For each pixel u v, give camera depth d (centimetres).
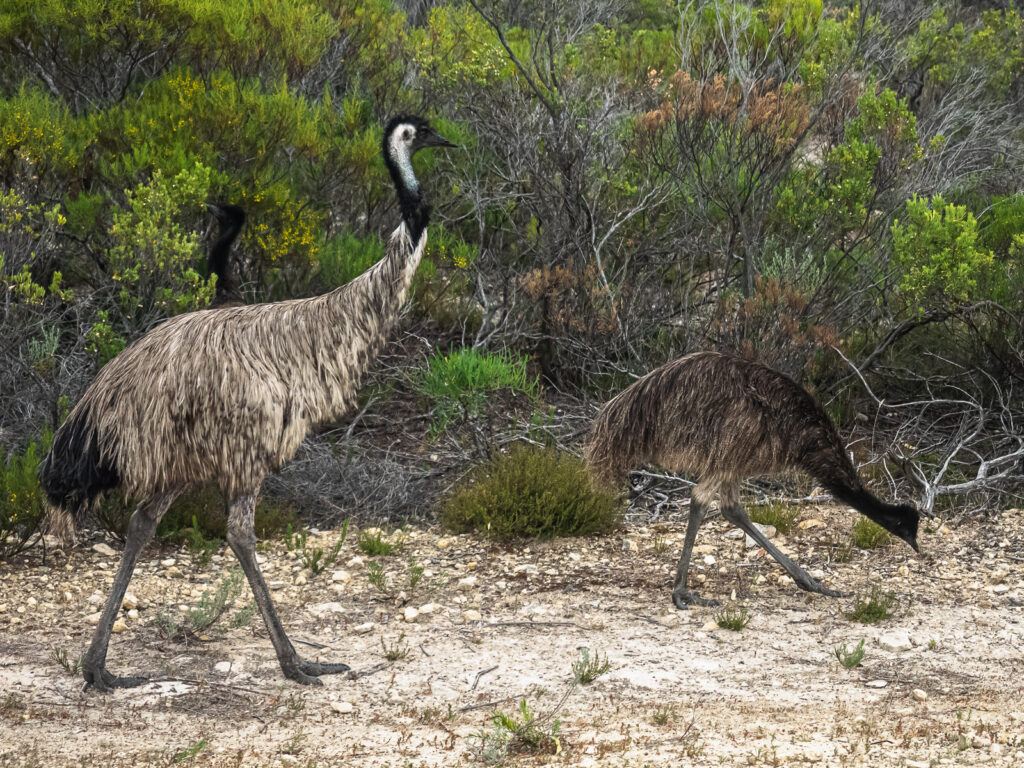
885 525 1053
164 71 1678
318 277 1652
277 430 865
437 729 793
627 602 1066
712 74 1745
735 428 998
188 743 764
